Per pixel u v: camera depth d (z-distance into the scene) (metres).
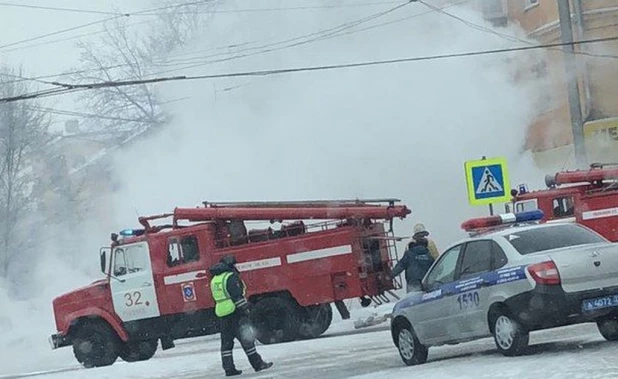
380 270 20.28
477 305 11.92
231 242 20.23
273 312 20.05
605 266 11.30
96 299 19.97
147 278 19.92
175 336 19.98
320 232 20.00
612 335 12.11
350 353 16.09
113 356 19.92
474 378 10.48
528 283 11.22
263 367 14.95
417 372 11.76
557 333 14.72
